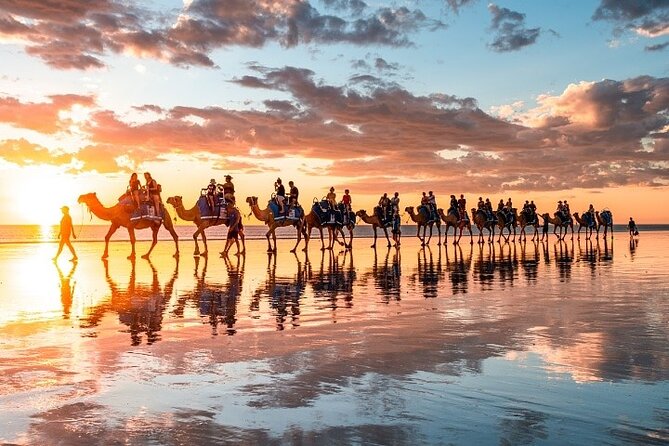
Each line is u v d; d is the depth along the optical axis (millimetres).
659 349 6730
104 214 24219
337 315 9570
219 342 7402
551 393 5012
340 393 5078
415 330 8102
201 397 5012
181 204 26141
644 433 4062
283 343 7285
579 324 8453
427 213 37156
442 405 4707
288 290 13234
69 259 25453
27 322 9000
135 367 6105
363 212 33719
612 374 5625
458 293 12539
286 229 107688
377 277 16438
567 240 55000
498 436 4023
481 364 6066
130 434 4121
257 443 3930
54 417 4508
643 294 12133
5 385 5438
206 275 17156
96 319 9266
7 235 92438
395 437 4016
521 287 13664
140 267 20562
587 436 4008
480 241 43375
